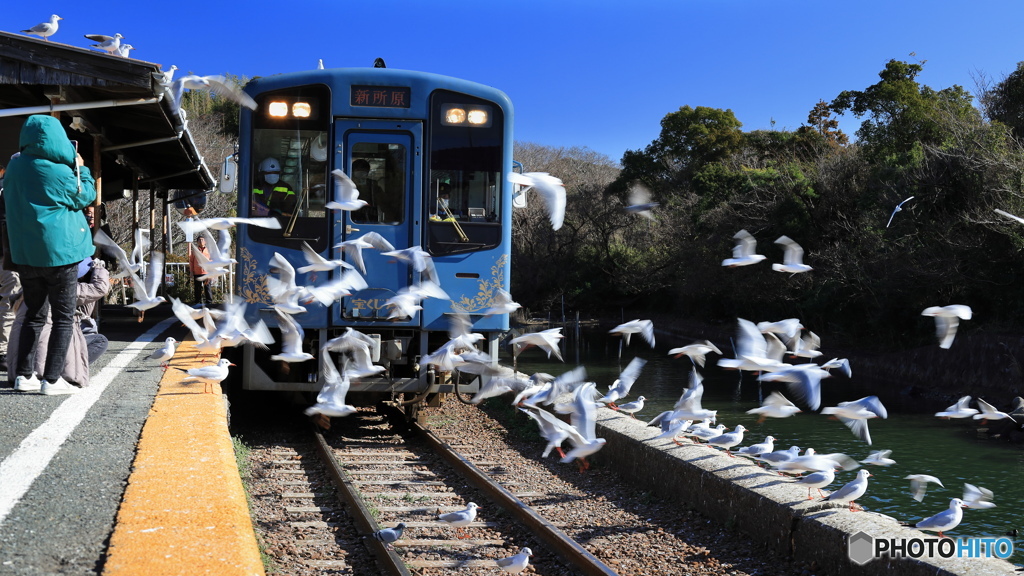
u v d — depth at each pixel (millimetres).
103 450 5602
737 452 8273
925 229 22984
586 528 7273
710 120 45625
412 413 11336
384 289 9695
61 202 7098
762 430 15125
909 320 24203
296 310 7160
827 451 13320
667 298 42344
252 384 9695
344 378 7004
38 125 6902
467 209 9906
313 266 7262
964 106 27531
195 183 20938
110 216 27438
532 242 47656
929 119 27234
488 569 6074
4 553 3703
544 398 5941
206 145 37781
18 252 7078
